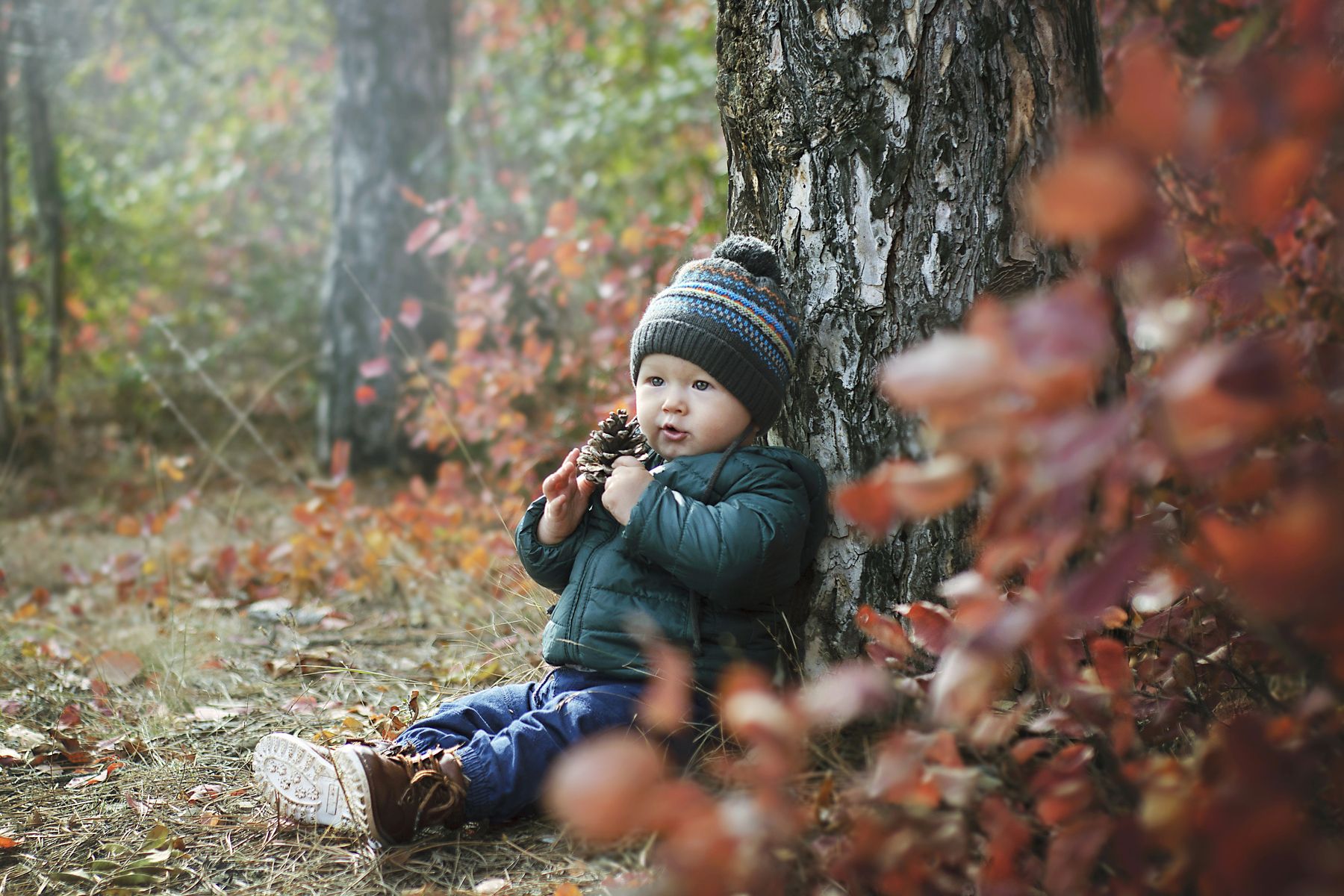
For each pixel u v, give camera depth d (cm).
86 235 872
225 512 540
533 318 476
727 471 213
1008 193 206
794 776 156
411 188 669
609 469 216
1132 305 215
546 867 187
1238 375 85
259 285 889
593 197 706
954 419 92
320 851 198
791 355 218
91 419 798
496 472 464
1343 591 89
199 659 321
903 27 207
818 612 221
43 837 209
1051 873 127
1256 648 173
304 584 411
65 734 259
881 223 212
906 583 214
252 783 231
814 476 219
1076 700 147
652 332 217
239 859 197
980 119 206
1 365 732
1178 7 290
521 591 319
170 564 431
